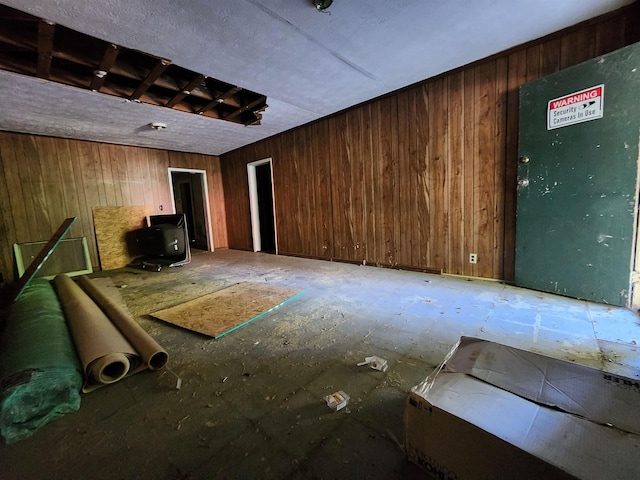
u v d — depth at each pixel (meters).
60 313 2.17
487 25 2.23
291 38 2.23
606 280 2.25
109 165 4.86
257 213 6.00
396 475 0.96
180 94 3.02
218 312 2.50
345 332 2.05
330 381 1.50
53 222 4.33
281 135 4.97
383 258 3.95
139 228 5.17
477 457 0.78
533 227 2.62
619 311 2.15
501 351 1.13
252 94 3.53
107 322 1.99
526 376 0.98
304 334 2.05
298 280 3.50
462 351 1.18
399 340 1.90
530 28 2.32
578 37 2.32
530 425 0.78
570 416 0.80
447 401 0.88
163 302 2.89
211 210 6.32
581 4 2.05
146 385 1.53
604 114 2.13
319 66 2.71
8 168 3.96
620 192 2.12
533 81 2.46
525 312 2.22
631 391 0.86
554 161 2.42
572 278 2.43
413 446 0.94
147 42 2.17
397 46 2.44
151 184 5.38
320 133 4.38
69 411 1.33
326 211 4.53
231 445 1.12
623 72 2.02
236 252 5.98
